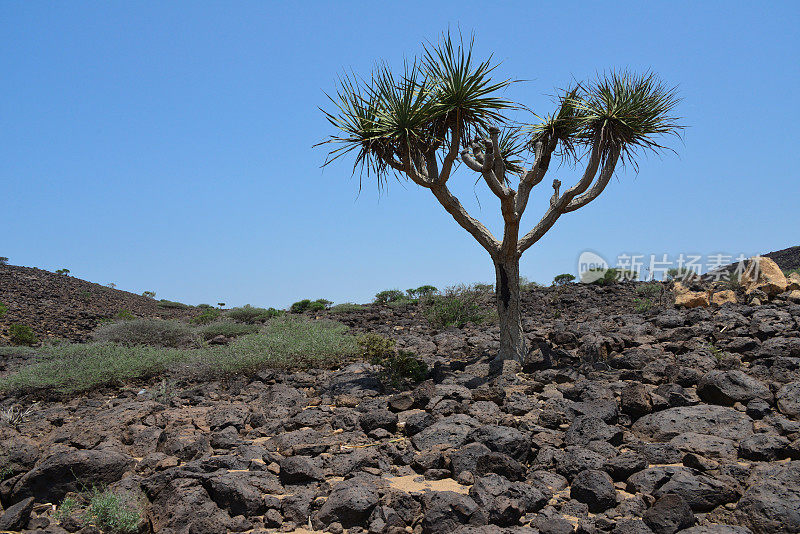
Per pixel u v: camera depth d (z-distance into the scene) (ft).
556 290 69.46
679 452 17.13
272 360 35.09
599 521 13.34
